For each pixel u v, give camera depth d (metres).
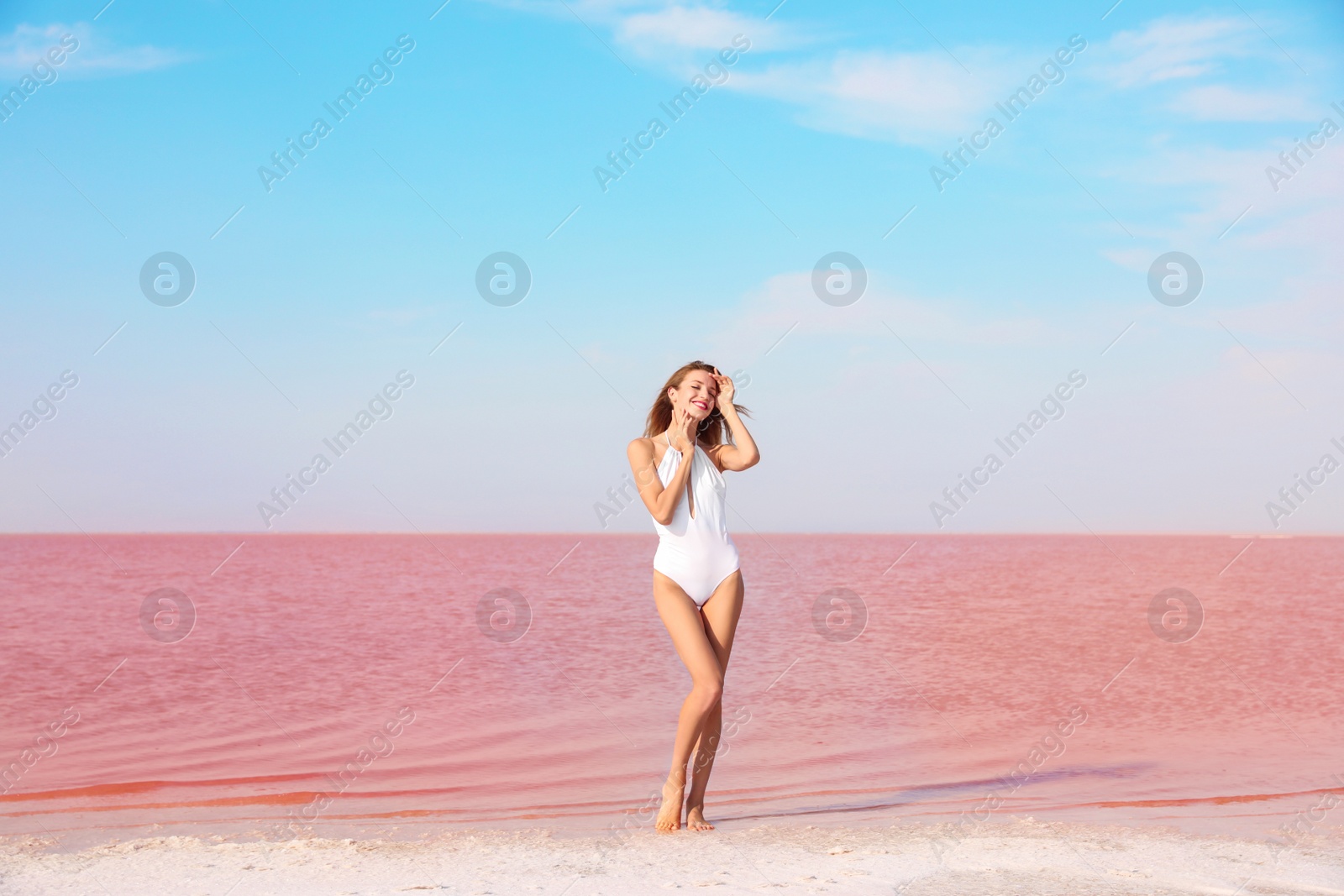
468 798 5.72
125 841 4.44
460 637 14.48
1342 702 9.34
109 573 30.23
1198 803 5.47
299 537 112.12
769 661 12.13
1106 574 31.84
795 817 5.10
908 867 3.71
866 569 34.31
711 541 4.76
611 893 3.31
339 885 3.44
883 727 8.11
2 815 5.23
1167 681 10.65
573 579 27.83
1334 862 3.88
